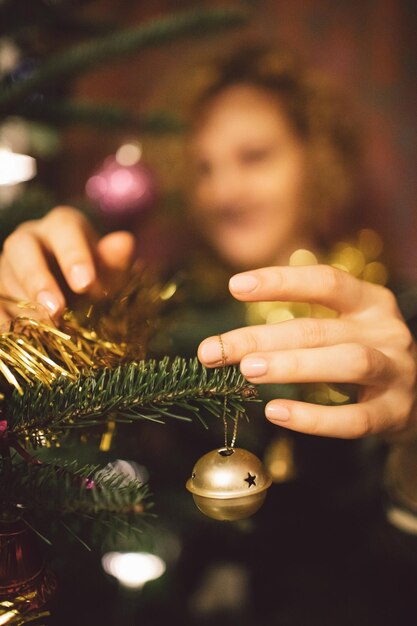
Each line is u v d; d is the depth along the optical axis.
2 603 0.32
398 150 1.68
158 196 1.38
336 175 1.28
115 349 0.38
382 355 0.39
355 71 1.67
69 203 0.62
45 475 0.32
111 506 0.31
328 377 0.37
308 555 0.83
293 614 0.76
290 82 1.25
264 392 0.58
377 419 0.39
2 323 0.37
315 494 0.85
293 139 1.22
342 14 1.65
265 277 0.39
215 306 0.99
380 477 0.87
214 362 0.37
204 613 0.77
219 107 1.22
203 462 0.35
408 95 1.67
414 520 0.58
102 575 0.56
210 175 1.27
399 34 1.65
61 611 0.49
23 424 0.33
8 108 0.50
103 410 0.34
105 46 0.49
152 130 0.58
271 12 1.65
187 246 1.47
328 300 0.40
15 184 0.67
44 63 0.50
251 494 0.34
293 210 1.25
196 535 0.85
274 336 0.38
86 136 1.49
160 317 0.54
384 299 0.42
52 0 0.51
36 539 0.33
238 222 1.26
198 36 0.51
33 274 0.39
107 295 0.43
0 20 0.50
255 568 0.83
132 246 0.47
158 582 0.75
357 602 0.76
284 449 0.82
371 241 1.27
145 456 0.74
